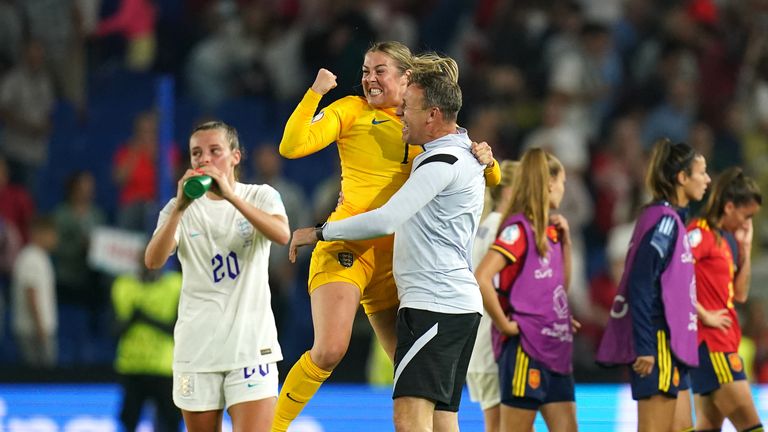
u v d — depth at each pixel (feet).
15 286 140.15
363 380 124.16
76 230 151.84
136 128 159.43
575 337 144.15
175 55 191.11
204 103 181.88
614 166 169.07
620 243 143.74
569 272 89.81
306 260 162.20
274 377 74.84
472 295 71.05
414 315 70.08
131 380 112.16
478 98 173.99
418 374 69.51
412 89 71.05
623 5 189.06
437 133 71.51
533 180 85.10
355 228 68.44
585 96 176.24
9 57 173.99
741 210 89.92
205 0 190.29
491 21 183.73
